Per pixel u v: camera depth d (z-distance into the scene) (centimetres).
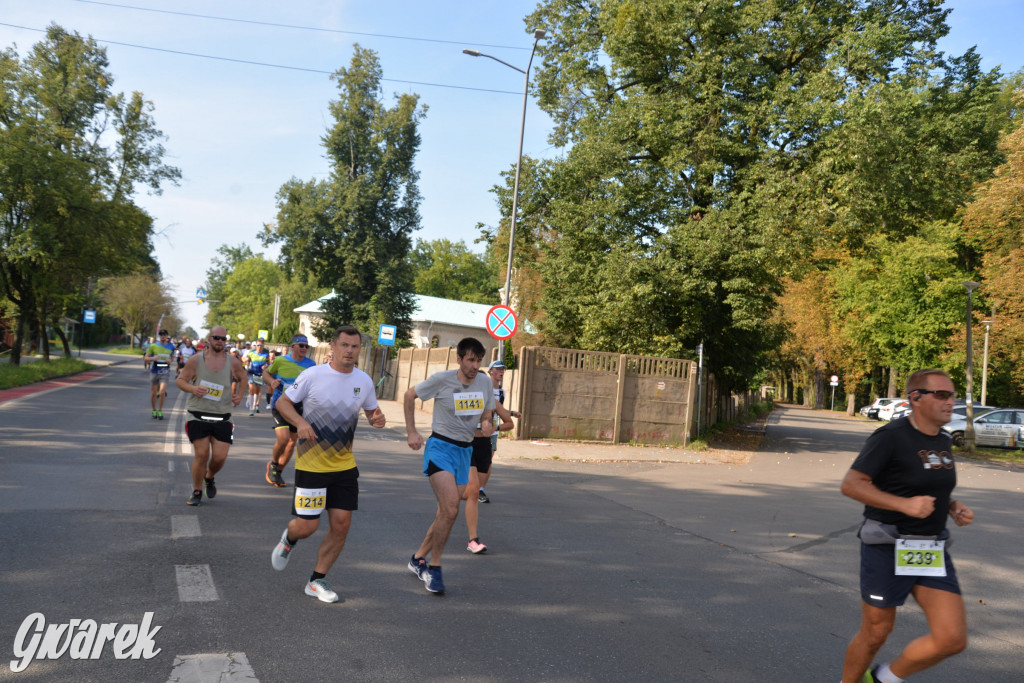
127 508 769
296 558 629
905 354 4569
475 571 636
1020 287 2934
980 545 901
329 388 527
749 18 2116
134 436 1334
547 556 709
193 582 541
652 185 2191
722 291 2227
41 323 3541
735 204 2075
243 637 443
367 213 5184
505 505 986
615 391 1967
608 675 421
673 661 452
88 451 1125
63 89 3136
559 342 3166
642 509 1030
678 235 2075
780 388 9288
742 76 2147
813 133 2148
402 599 539
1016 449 2772
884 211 2111
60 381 2773
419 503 927
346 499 528
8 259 2792
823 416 5150
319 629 464
